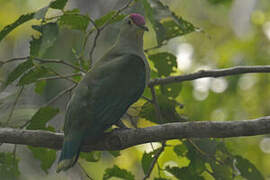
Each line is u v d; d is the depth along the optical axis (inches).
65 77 383.6
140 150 647.1
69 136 331.6
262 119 325.1
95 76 360.2
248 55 754.2
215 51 799.7
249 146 696.4
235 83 711.7
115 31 471.2
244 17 804.0
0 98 410.0
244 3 812.6
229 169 387.2
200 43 827.4
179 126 329.4
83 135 332.5
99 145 343.6
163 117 397.4
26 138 335.0
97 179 652.1
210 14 872.3
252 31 784.9
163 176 400.5
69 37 606.2
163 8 391.9
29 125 379.6
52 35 327.3
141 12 442.6
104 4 657.6
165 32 398.3
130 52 394.3
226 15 863.1
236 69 410.9
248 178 391.9
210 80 711.7
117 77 362.3
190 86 710.5
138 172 667.4
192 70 758.5
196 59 778.8
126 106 361.7
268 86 726.5
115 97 354.3
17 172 407.2
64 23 364.5
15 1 828.0
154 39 785.6
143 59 401.7
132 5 422.9
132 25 399.9
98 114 341.4
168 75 428.8
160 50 774.5
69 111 344.8
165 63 424.5
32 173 603.5
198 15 871.1
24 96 422.0
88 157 406.6
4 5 825.5
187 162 435.5
